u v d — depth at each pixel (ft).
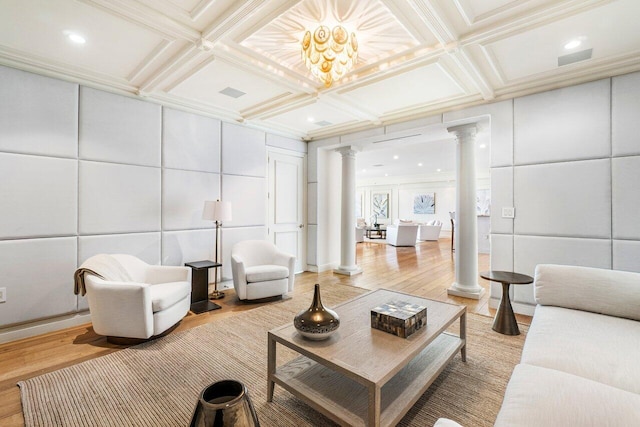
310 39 7.37
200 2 6.42
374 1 6.28
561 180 9.71
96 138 9.96
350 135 15.93
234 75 9.57
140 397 5.81
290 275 12.63
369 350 5.10
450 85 10.21
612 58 8.38
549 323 5.83
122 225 10.53
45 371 6.79
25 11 6.53
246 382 6.37
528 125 10.34
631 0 5.98
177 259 12.03
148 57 8.64
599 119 9.10
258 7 6.32
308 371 5.88
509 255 10.68
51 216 9.04
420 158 26.55
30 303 8.70
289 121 14.62
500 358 7.35
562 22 6.76
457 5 6.24
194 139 12.62
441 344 7.00
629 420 3.06
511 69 9.16
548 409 3.31
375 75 9.39
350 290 13.67
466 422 5.15
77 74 9.41
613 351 4.69
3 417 5.25
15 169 8.47
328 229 18.56
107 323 7.95
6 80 8.36
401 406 4.82
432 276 16.48
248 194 14.71
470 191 12.64
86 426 5.05
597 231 9.11
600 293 6.30
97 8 6.43
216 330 9.12
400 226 29.32
